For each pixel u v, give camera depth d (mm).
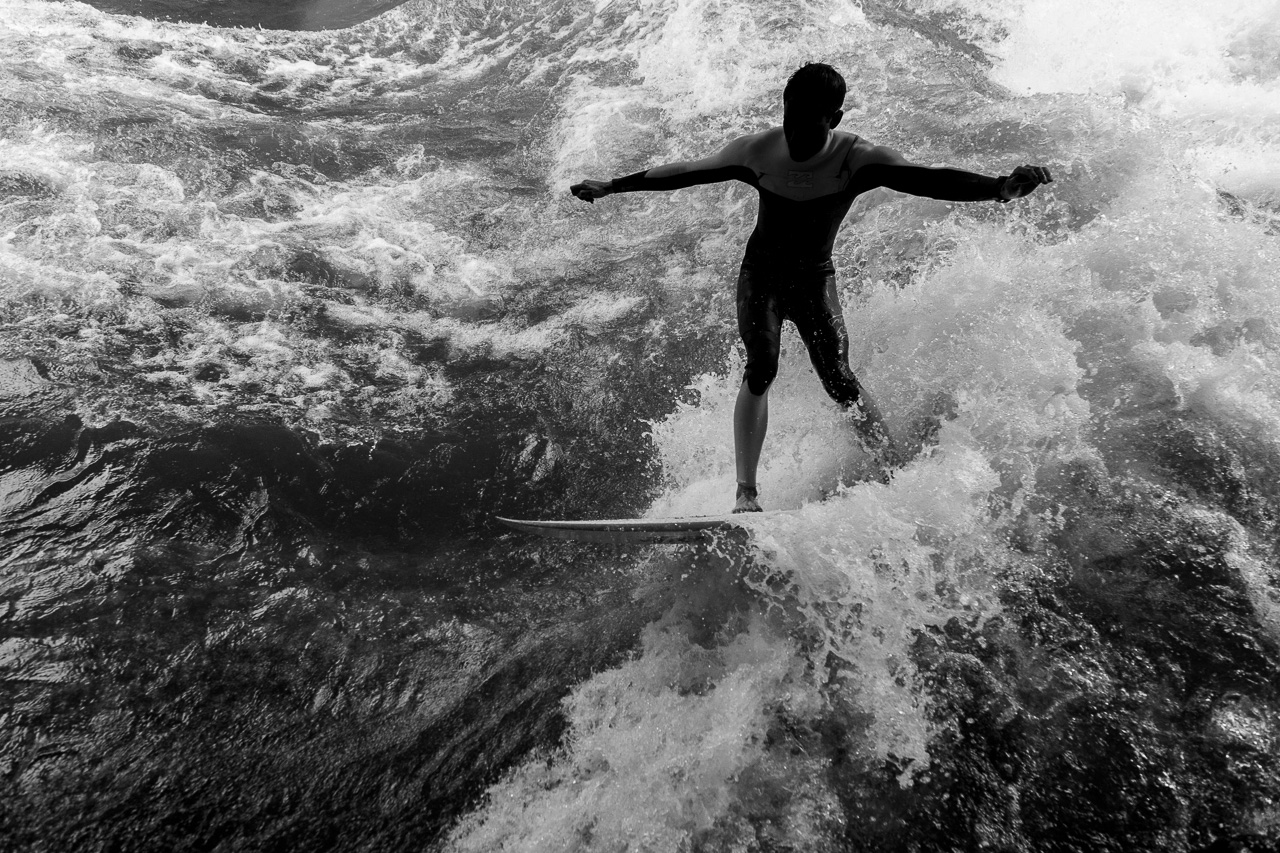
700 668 3137
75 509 3648
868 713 2951
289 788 2828
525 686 3125
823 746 2875
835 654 3121
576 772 2854
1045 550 3375
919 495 3521
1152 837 2600
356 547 3672
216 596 3404
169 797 2783
